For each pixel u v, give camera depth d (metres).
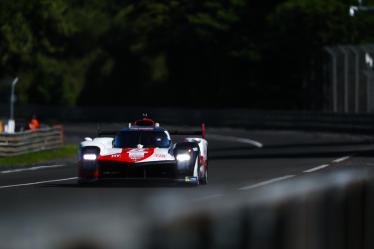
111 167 54.91
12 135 94.25
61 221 11.73
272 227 12.85
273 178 65.50
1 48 189.62
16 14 186.75
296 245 13.84
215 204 12.84
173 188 55.22
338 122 173.25
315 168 78.19
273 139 149.12
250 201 13.48
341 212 16.80
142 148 56.44
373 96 188.12
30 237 10.27
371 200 19.14
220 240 11.27
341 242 16.38
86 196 49.38
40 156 98.50
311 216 14.96
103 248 9.83
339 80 194.50
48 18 191.00
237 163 89.81
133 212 12.51
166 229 10.52
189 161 54.78
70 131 182.12
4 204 43.88
